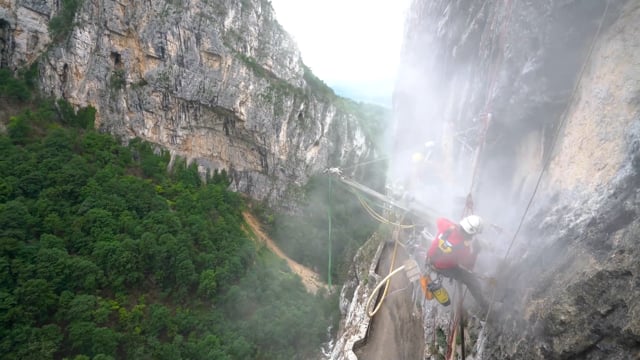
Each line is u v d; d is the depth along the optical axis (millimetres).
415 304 15023
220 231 48469
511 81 8016
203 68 60656
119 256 33938
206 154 65000
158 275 36188
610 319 4016
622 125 5289
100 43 52688
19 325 25688
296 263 60562
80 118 51156
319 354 35781
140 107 56594
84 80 51500
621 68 5605
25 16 47656
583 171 5805
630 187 4496
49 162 39906
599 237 4617
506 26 8125
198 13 59531
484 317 7383
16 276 27938
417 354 12953
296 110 74750
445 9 14648
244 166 69188
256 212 68062
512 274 6238
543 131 7824
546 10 6609
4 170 36719
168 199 51281
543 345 4887
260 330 37281
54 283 28906
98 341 26891
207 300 38844
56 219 34312
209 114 63438
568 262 4934
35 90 48156
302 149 77000
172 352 30781
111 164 47469
